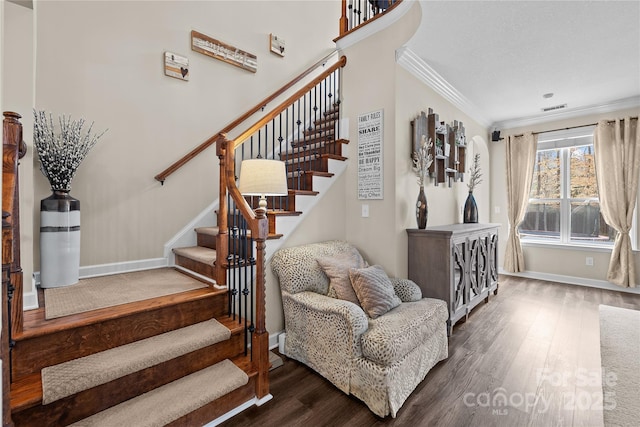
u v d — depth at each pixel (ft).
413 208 10.39
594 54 9.55
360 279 7.38
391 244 9.61
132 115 8.93
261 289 6.38
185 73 10.00
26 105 6.03
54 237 7.19
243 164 7.25
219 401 5.69
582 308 11.46
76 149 7.31
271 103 12.55
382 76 9.83
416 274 9.87
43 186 7.65
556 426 5.54
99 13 8.35
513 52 9.52
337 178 10.42
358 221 10.44
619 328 9.12
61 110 7.75
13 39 5.88
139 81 9.05
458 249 9.82
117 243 8.72
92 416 4.87
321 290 8.09
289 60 13.26
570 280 14.97
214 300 7.12
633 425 5.23
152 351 5.54
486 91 12.48
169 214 9.70
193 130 10.21
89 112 8.20
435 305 7.64
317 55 14.52
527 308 11.51
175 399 5.29
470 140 14.89
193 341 5.96
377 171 9.94
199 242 10.01
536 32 8.43
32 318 5.47
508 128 16.79
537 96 12.94
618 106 13.43
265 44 12.35
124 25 8.77
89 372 4.88
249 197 10.46
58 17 7.73
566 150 15.29
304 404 6.21
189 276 8.38
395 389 5.90
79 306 6.05
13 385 4.65
